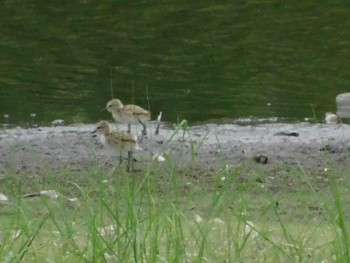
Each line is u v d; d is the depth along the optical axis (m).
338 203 8.48
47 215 9.68
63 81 21.25
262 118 18.36
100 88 20.72
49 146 15.63
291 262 8.85
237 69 22.64
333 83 21.22
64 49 24.52
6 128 17.28
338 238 8.43
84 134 16.58
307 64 23.11
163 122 18.14
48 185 12.62
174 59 23.58
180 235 8.64
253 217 11.01
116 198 8.93
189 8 29.84
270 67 22.78
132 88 20.69
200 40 25.69
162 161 14.31
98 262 8.38
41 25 27.28
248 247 9.32
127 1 30.70
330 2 31.06
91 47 24.78
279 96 20.08
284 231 9.23
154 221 8.98
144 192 9.95
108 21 27.95
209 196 12.01
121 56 23.80
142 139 16.00
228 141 16.17
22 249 8.49
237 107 19.25
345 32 26.75
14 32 26.44
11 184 12.79
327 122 18.05
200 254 8.59
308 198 12.14
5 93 20.09
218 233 9.41
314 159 14.97
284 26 27.58
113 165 14.31
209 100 19.77
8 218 10.51
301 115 18.64
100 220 9.00
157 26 27.42
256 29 27.17
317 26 27.59
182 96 20.11
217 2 30.81
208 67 22.75
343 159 14.94
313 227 10.39
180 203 11.45
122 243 8.62
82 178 13.23
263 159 14.63
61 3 30.28
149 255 8.62
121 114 16.36
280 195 12.35
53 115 18.48
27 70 22.19
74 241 9.05
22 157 14.88
